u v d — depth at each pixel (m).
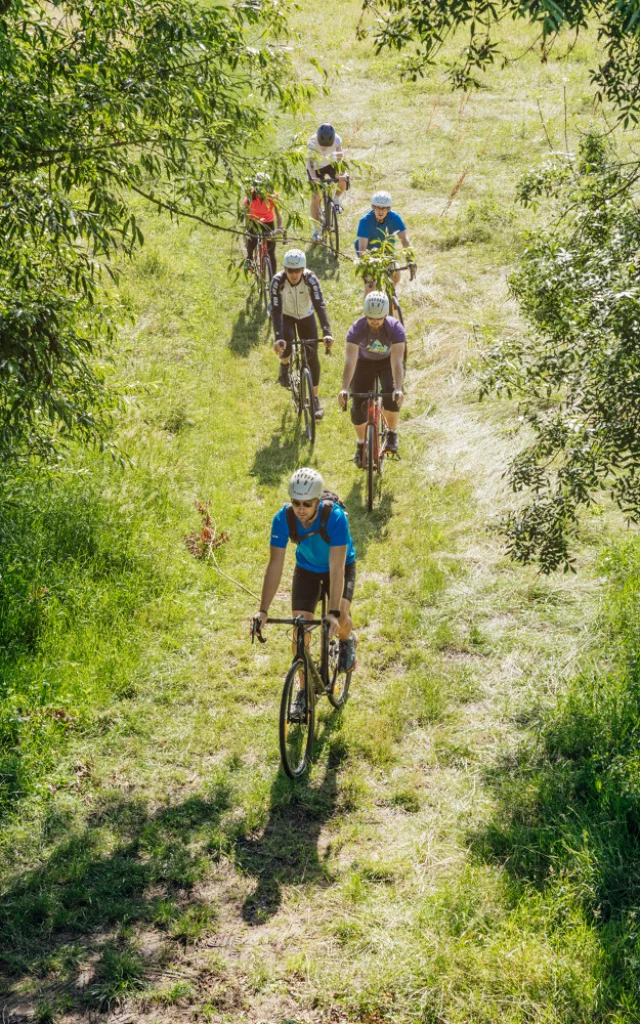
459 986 5.03
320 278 16.86
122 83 6.60
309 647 6.84
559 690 7.50
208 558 9.61
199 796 6.59
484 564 9.38
